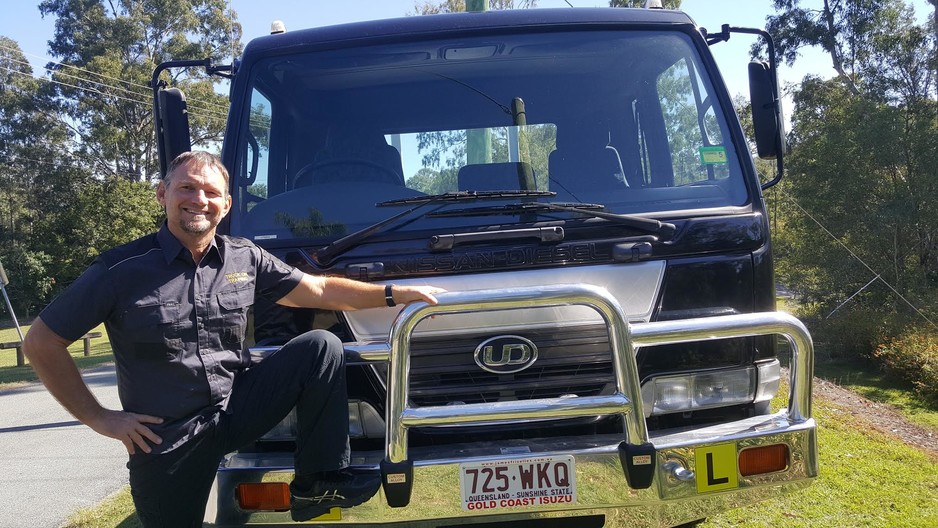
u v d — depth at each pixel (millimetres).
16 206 56031
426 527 2930
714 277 3123
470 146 3615
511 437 2994
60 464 6617
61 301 2623
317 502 2785
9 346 17312
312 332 2795
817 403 7703
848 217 17891
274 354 2807
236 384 2822
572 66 3693
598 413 2697
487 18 3717
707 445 2799
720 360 3072
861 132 17562
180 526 2932
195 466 2777
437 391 2957
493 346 2951
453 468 2730
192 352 2730
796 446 2861
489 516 2777
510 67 3688
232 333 2820
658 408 3018
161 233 2773
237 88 3613
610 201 3383
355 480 2773
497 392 2969
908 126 17875
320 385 2729
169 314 2688
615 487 2760
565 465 2750
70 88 46875
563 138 3604
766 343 3137
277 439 3049
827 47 29484
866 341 12961
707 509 2957
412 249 3113
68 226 44469
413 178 3615
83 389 2699
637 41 3711
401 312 2709
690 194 3381
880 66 26188
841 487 4902
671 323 2758
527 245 3068
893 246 17469
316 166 3664
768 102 3625
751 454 2844
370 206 3361
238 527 2861
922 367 10086
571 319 2979
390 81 3707
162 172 3586
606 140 3605
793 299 21516
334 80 3711
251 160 3557
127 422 2686
